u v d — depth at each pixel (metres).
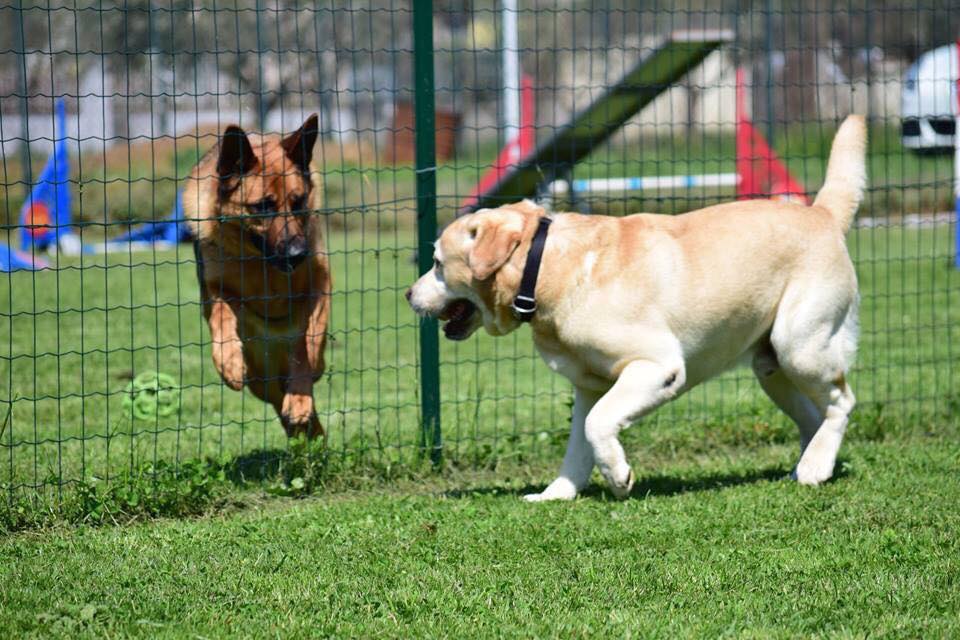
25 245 24.89
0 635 5.05
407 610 5.36
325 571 6.02
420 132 8.59
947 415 10.22
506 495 7.89
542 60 35.41
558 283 7.11
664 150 32.41
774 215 7.37
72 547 6.60
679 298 7.07
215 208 8.88
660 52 17.16
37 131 28.23
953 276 19.00
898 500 7.23
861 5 30.66
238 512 7.68
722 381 12.18
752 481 8.22
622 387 7.09
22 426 10.49
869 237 23.98
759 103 32.41
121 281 21.19
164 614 5.38
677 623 5.09
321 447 8.43
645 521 6.90
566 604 5.42
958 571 5.73
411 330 16.45
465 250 7.30
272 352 9.47
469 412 11.02
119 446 9.48
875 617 5.11
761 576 5.76
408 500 7.72
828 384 7.59
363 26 30.95
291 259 8.55
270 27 26.09
